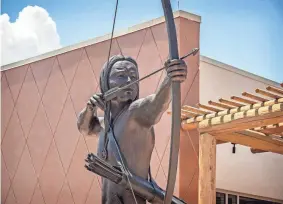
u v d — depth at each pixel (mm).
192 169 13477
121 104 7238
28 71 18141
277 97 10695
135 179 6848
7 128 18656
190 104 13758
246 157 17000
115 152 7004
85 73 16234
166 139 13617
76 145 16234
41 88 17625
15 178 18109
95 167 6605
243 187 16828
